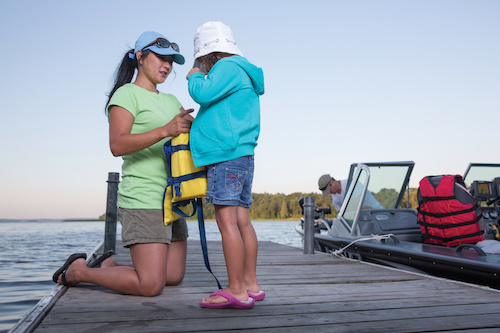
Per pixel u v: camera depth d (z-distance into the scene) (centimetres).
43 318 199
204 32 225
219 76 205
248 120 212
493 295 257
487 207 521
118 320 191
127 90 245
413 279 318
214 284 282
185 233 273
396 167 538
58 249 1209
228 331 177
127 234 234
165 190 231
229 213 211
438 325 190
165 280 244
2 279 573
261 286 285
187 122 220
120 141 229
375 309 219
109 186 466
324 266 390
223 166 206
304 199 502
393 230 489
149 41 255
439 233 408
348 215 506
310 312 210
